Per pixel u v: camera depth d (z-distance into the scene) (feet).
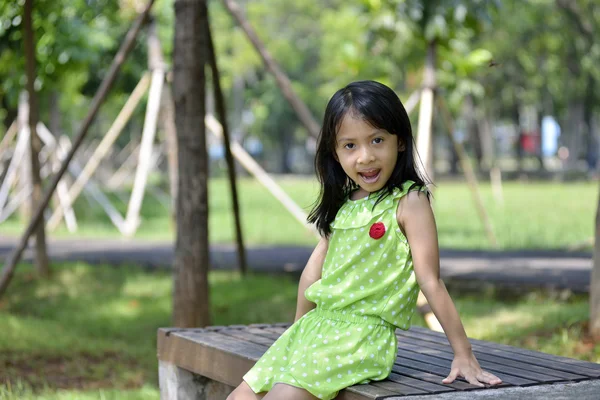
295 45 154.71
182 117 23.58
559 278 30.07
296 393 10.87
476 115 132.05
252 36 27.76
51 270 35.55
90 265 38.14
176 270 23.77
